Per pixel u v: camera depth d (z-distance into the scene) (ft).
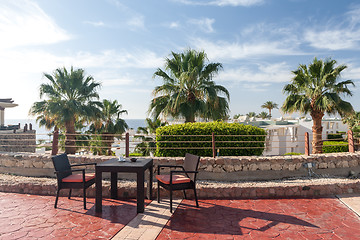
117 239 10.34
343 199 15.81
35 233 10.93
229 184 17.81
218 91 42.29
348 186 17.13
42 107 48.93
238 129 23.89
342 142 58.29
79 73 51.39
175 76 42.60
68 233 10.93
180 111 39.60
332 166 21.12
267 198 16.26
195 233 10.98
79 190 16.92
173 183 13.88
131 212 13.66
